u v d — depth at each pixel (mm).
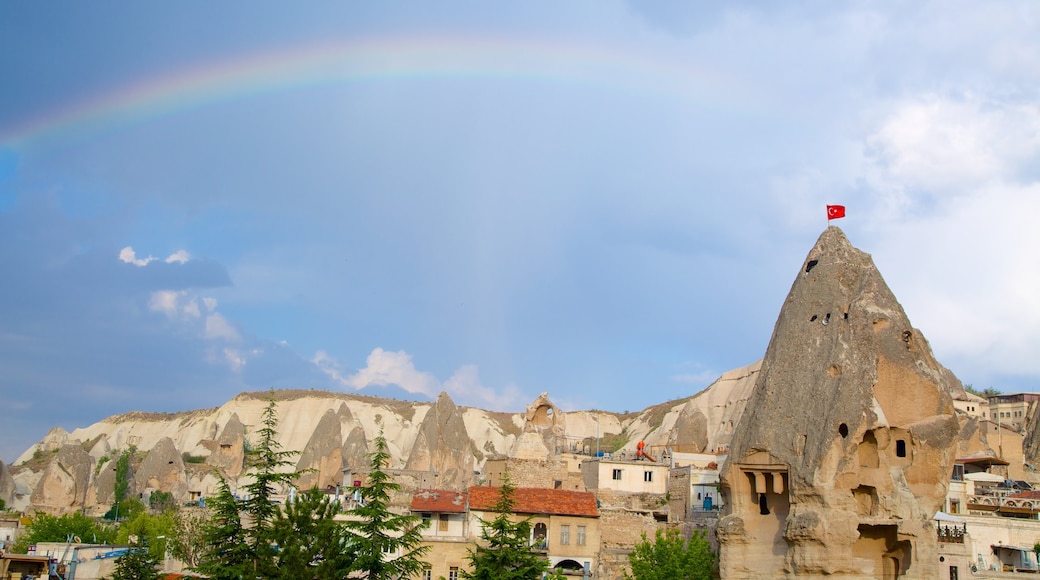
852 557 62719
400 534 78625
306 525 57156
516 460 102500
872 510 64688
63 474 156125
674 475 97812
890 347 66250
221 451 184250
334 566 55969
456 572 77375
